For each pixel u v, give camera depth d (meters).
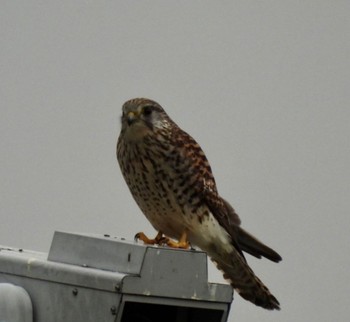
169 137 10.34
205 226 10.63
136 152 10.35
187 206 10.46
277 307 10.87
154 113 10.34
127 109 10.27
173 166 10.32
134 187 10.73
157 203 10.58
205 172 10.57
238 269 10.98
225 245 10.88
